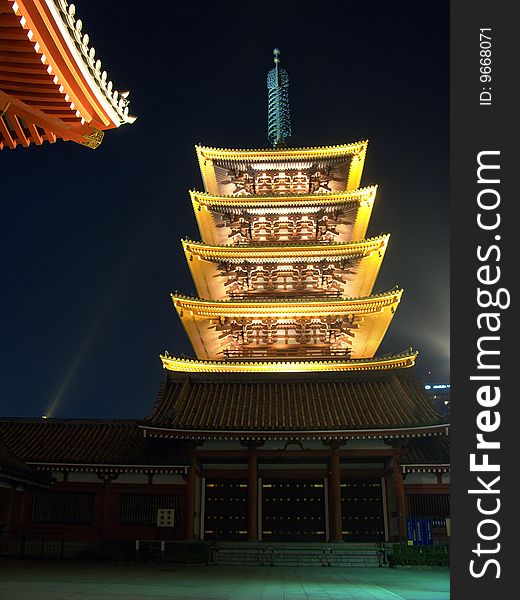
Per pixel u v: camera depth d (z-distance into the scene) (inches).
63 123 466.3
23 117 454.3
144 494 1159.6
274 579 756.6
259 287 1644.9
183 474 1165.1
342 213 1662.2
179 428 1106.1
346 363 1376.7
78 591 554.9
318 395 1293.1
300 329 1549.0
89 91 433.4
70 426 1333.7
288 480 1226.0
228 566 995.3
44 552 1100.5
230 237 1732.3
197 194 1616.6
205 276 1632.6
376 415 1188.5
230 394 1304.1
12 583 615.2
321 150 1706.4
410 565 982.4
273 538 1184.2
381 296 1462.8
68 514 1147.9
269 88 2202.3
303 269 1616.6
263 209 1652.3
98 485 1162.0
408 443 1223.5
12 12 354.6
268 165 1749.5
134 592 557.9
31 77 413.4
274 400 1274.6
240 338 1560.0
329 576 823.1
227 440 1164.5
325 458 1202.6
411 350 1348.4
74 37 394.9
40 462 1149.7
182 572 841.5
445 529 1078.4
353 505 1205.7
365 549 1061.1
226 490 1226.6
